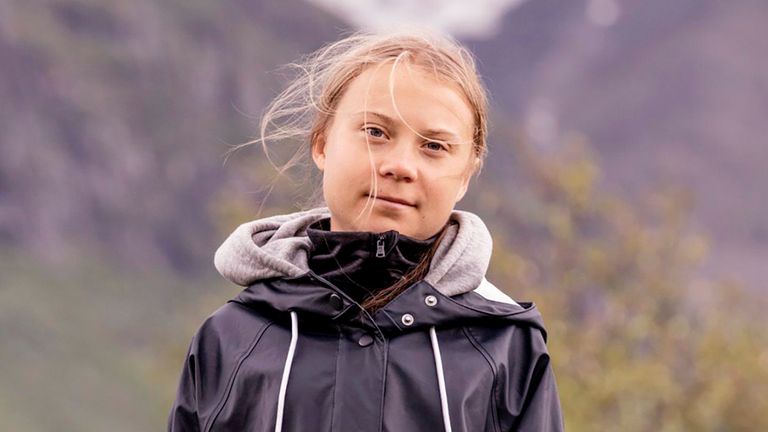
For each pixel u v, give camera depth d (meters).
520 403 2.73
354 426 2.64
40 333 132.38
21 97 182.00
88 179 183.50
